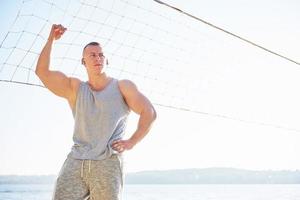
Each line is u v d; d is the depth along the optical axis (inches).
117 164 76.2
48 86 82.0
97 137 76.8
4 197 1275.8
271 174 5378.9
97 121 77.4
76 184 75.1
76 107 79.7
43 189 2492.6
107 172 74.6
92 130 77.3
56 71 82.7
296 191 1466.5
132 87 80.1
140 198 1054.4
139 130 76.0
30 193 1700.3
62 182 75.2
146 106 77.9
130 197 1117.1
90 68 81.1
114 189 74.2
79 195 74.7
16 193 1699.1
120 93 80.3
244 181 5511.8
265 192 1412.4
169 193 1514.5
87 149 76.3
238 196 1091.9
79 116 78.8
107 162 75.2
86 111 78.3
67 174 75.6
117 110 78.8
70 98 82.6
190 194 1357.0
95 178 74.5
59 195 74.8
